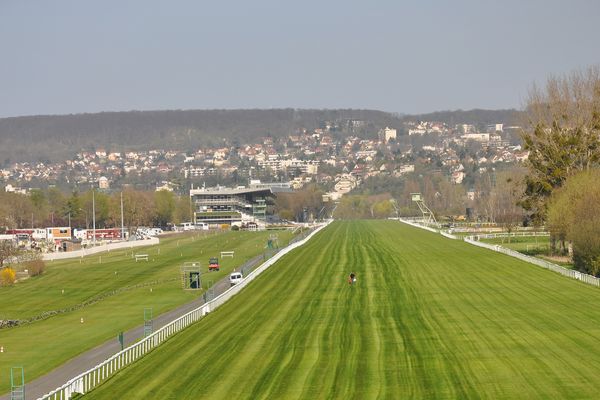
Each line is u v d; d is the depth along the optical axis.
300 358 105.56
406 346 111.44
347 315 138.88
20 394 96.44
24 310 183.38
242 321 136.38
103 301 188.12
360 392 88.19
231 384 93.25
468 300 151.75
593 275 184.38
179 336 124.75
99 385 95.12
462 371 96.44
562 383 89.75
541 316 131.75
